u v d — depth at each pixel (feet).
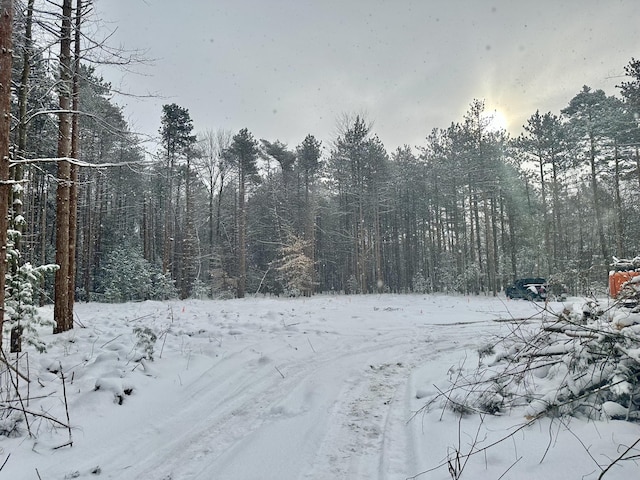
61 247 32.99
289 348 25.85
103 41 25.25
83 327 34.12
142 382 18.48
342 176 125.08
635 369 11.77
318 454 12.32
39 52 26.45
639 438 10.03
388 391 18.29
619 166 92.02
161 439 13.82
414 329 34.35
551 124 104.78
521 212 122.62
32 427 14.03
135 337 25.70
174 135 101.24
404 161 146.82
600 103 94.32
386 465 11.38
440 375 19.47
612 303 15.87
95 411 15.52
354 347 27.37
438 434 12.83
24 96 29.25
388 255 159.74
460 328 34.78
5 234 15.53
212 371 20.81
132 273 91.15
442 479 10.08
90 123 35.63
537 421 12.28
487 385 15.79
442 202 135.64
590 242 118.21
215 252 116.88
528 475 9.55
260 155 122.83
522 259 118.21
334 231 146.20
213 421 15.26
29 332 23.38
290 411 16.03
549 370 15.24
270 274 129.70
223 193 134.31
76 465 11.97
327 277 157.48
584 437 10.69
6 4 15.34
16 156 26.43
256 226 135.85
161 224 138.82
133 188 113.91
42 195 71.61
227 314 42.50
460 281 116.37
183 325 32.86
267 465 11.75
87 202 92.99
